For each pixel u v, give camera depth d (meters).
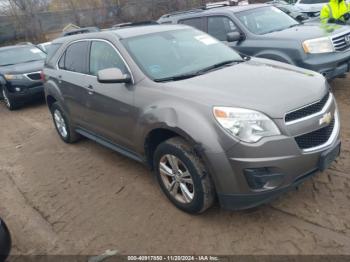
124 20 25.11
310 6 14.17
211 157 3.12
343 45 6.21
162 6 24.06
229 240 3.27
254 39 6.71
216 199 3.56
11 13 26.73
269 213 3.55
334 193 3.71
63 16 26.95
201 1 22.84
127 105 3.97
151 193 4.18
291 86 3.40
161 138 3.87
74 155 5.60
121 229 3.64
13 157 5.98
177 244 3.32
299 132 3.11
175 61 4.16
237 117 3.05
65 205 4.23
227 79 3.65
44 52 11.00
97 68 4.61
